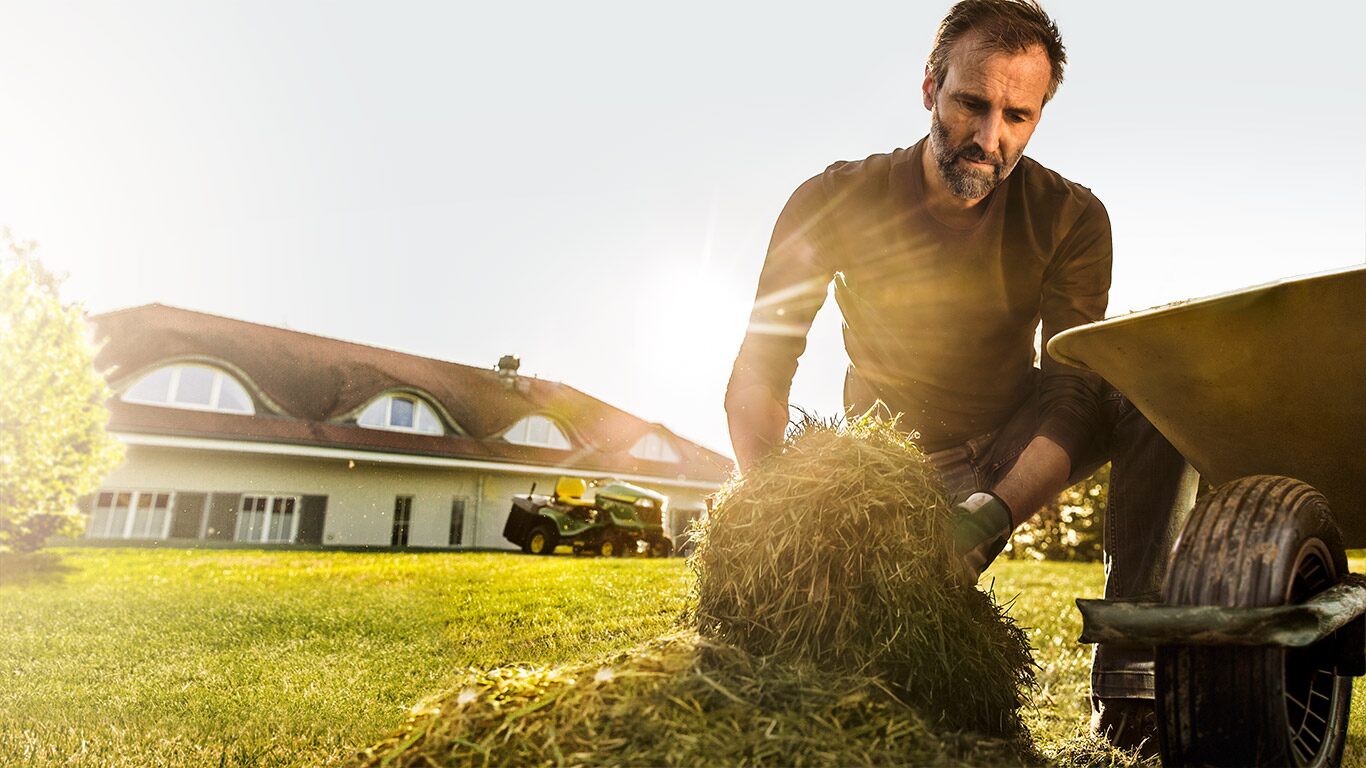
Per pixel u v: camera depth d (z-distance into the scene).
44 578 7.44
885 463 1.57
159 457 17.33
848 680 1.35
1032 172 2.12
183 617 4.53
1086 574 9.98
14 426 8.59
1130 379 1.60
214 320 21.39
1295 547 1.20
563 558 12.01
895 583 1.46
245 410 19.53
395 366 23.52
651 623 3.32
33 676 2.80
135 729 2.06
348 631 3.92
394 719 2.13
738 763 1.09
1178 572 1.24
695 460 27.89
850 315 2.47
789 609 1.47
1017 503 1.76
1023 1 1.84
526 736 1.18
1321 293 1.25
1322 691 1.45
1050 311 2.25
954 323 2.24
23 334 8.69
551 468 22.02
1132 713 1.86
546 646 3.18
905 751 1.17
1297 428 1.45
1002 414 2.44
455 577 7.34
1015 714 1.70
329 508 19.33
